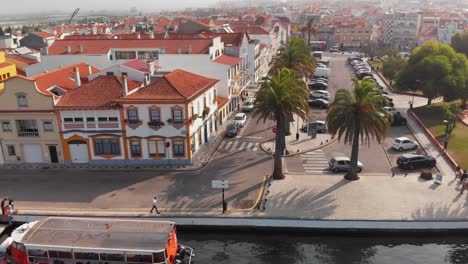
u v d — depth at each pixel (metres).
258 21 160.75
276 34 141.12
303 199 45.12
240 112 82.38
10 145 56.09
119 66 60.50
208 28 113.56
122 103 52.72
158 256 33.72
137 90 55.41
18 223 43.41
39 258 35.06
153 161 55.47
